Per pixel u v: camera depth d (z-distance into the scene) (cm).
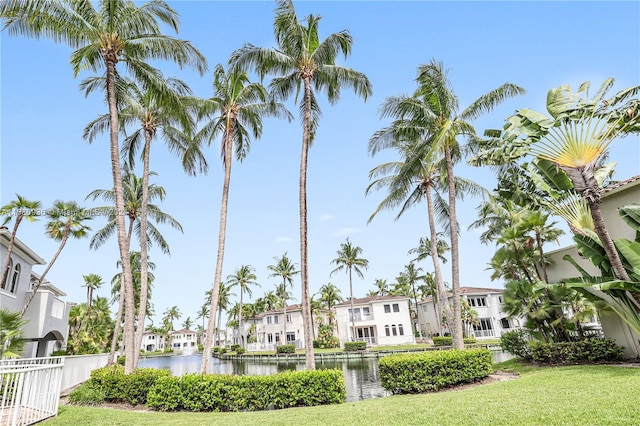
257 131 1803
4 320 1183
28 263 2077
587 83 890
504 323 4459
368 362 3128
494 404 674
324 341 4975
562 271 1488
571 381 865
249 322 6950
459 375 1108
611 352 1191
